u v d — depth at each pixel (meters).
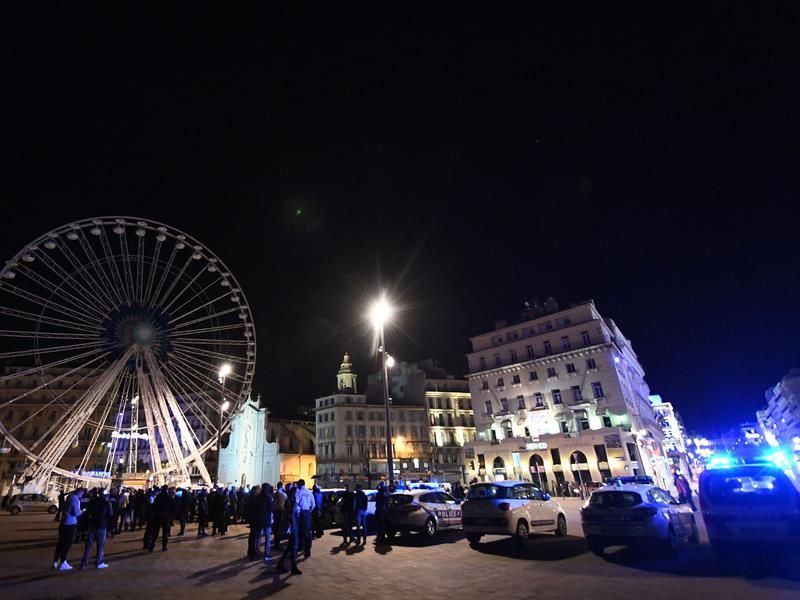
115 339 38.12
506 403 62.72
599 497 13.00
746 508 10.70
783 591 8.45
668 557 12.04
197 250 41.66
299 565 12.62
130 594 9.48
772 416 113.69
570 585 9.38
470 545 15.26
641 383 76.25
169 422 39.25
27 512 36.38
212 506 21.25
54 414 77.81
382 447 72.19
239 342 43.09
